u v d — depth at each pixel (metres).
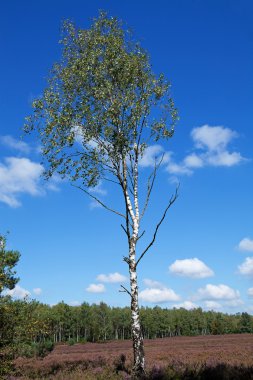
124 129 17.53
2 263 15.64
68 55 18.97
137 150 17.59
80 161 17.67
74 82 18.12
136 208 17.17
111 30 19.03
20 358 33.09
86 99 17.89
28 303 16.12
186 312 157.12
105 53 18.36
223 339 74.06
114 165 17.45
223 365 16.95
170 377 15.37
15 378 19.08
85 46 18.88
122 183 17.34
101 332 122.56
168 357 30.20
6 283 15.90
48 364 26.98
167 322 144.12
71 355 40.84
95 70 17.94
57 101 17.97
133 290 16.30
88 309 122.69
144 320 138.88
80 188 17.56
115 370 19.16
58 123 17.38
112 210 17.23
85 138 17.50
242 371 15.92
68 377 18.89
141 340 15.91
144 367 15.73
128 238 16.86
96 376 18.47
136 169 17.56
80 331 132.62
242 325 140.88
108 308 144.75
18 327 15.60
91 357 33.28
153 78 18.38
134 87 18.00
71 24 19.02
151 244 16.42
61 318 117.56
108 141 17.58
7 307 15.23
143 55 18.41
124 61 17.95
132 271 16.52
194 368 16.91
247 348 37.88
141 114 17.48
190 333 150.12
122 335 143.38
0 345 15.45
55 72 18.75
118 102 17.30
